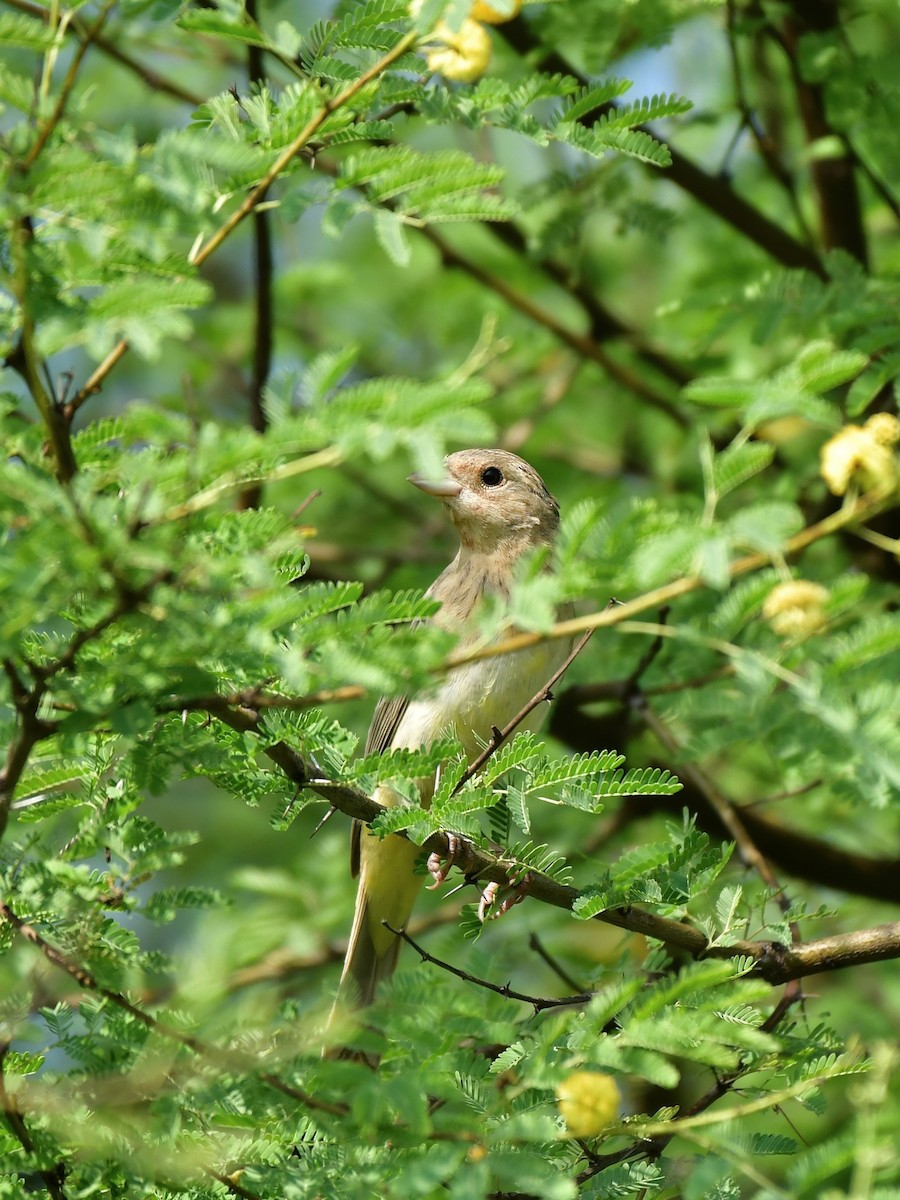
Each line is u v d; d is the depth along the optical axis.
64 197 5.95
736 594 6.10
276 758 7.65
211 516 6.21
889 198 13.80
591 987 9.62
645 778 8.12
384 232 6.73
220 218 6.57
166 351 16.39
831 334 10.05
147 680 6.35
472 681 10.77
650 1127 7.02
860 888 13.68
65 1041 7.23
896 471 5.92
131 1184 7.04
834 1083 11.37
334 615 6.64
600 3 12.24
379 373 16.52
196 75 15.58
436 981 7.59
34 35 5.96
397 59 6.88
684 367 15.09
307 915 14.31
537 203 12.84
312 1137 7.15
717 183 13.56
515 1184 6.46
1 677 6.23
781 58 15.41
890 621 6.25
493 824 8.75
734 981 7.90
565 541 6.00
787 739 8.73
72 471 6.11
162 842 7.27
